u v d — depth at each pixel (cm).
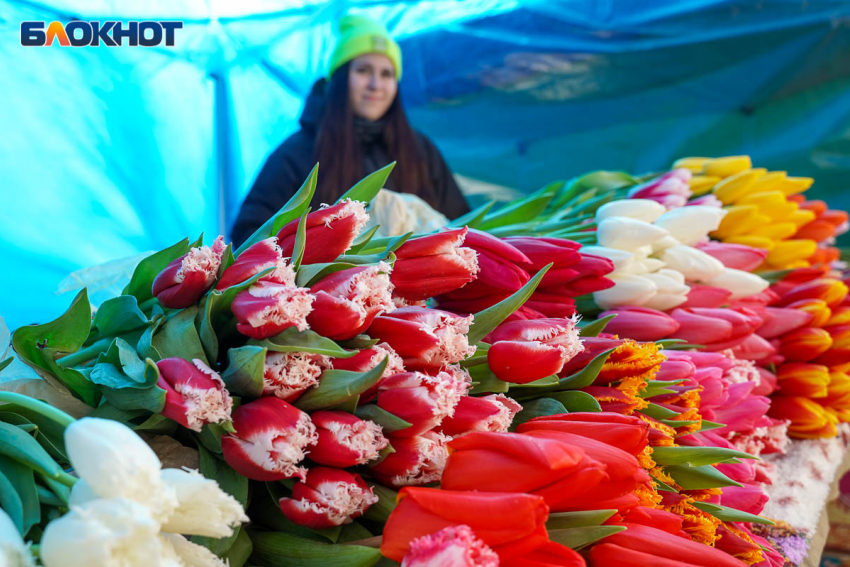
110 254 246
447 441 47
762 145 349
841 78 327
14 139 226
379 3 309
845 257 256
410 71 340
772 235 135
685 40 324
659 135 358
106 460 33
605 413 52
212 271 49
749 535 67
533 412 62
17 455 41
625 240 96
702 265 103
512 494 41
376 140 213
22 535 40
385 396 47
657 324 88
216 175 264
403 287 56
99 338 55
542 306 73
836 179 345
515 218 108
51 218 235
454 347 51
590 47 331
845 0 305
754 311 115
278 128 278
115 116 242
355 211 53
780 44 321
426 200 221
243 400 48
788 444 120
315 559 46
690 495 65
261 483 51
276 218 58
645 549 50
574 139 363
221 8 255
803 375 117
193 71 254
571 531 48
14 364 58
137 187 249
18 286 231
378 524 51
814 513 98
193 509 37
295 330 47
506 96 344
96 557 31
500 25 329
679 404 71
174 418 44
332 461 45
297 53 274
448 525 41
